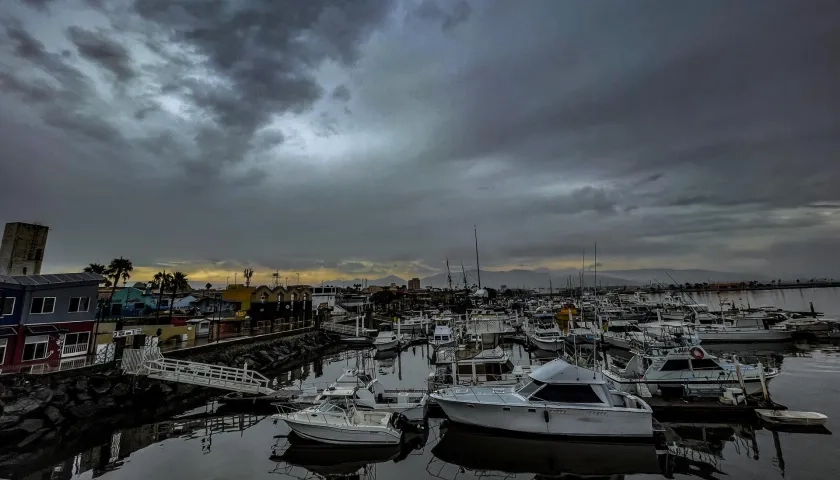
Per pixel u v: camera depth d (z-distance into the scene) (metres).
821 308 116.44
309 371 49.19
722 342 54.03
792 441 20.84
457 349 38.84
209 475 18.73
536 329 59.62
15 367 27.56
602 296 154.62
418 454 21.31
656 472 18.30
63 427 25.25
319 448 21.94
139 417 28.19
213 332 56.84
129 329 43.41
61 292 33.09
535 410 21.78
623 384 27.50
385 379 41.97
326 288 128.00
